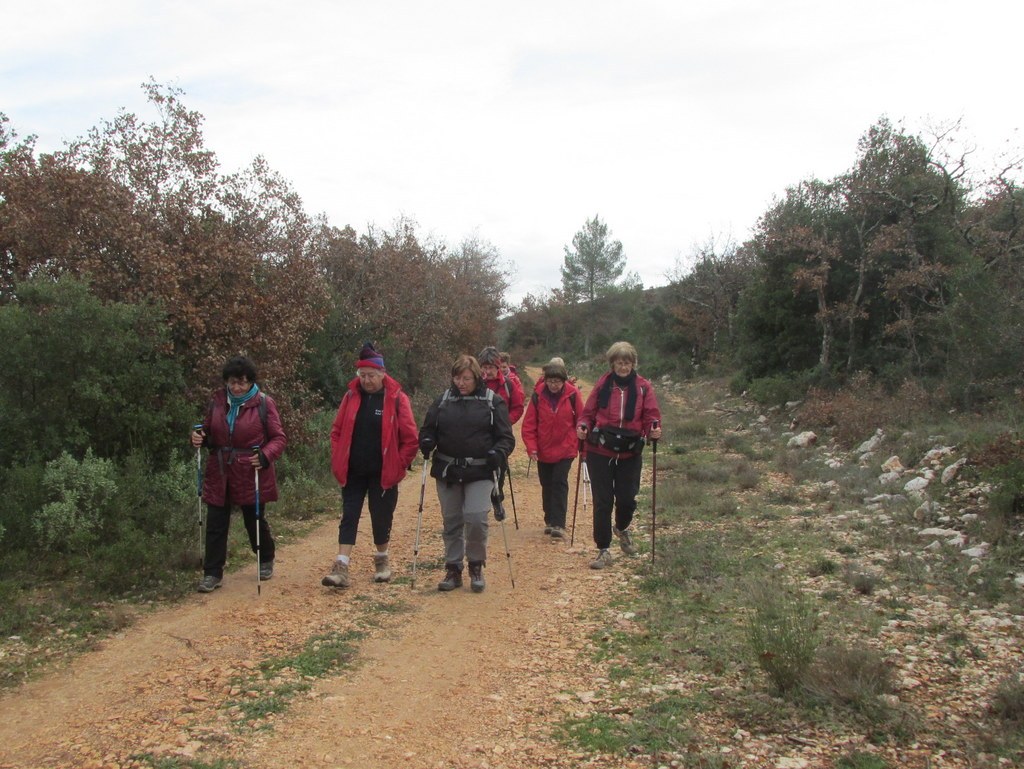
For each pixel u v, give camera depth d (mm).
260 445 6547
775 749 3643
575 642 5309
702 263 40438
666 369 42594
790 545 7508
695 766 3529
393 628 5605
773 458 13742
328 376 18578
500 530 9062
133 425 8406
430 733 3990
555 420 8648
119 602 6059
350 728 4023
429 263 25922
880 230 19734
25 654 4977
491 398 6547
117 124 11117
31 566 6605
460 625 5695
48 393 7863
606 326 65875
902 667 4461
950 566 6395
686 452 15312
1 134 10703
